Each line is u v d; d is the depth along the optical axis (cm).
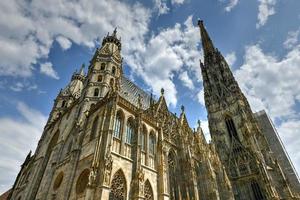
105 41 7288
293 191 6475
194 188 4644
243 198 6762
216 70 11019
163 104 6275
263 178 6481
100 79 5912
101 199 2856
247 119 8294
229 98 9519
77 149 4062
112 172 3347
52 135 5847
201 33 13825
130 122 4422
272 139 9462
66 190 3534
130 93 6419
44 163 5406
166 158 4625
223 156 8050
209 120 9594
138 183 3481
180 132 5847
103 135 3738
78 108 5325
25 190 5228
